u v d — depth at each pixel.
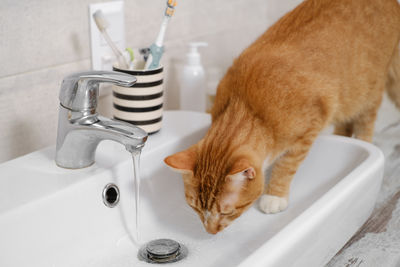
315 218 0.68
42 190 0.72
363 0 1.17
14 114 0.89
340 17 1.11
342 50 1.08
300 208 0.94
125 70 0.90
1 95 0.86
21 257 0.68
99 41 1.02
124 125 0.75
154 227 0.89
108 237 0.82
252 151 0.86
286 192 0.95
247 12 1.57
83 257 0.77
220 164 0.83
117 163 0.82
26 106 0.91
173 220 0.92
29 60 0.89
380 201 1.02
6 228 0.66
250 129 0.90
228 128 0.90
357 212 0.83
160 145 0.91
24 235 0.68
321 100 0.99
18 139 0.91
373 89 1.23
